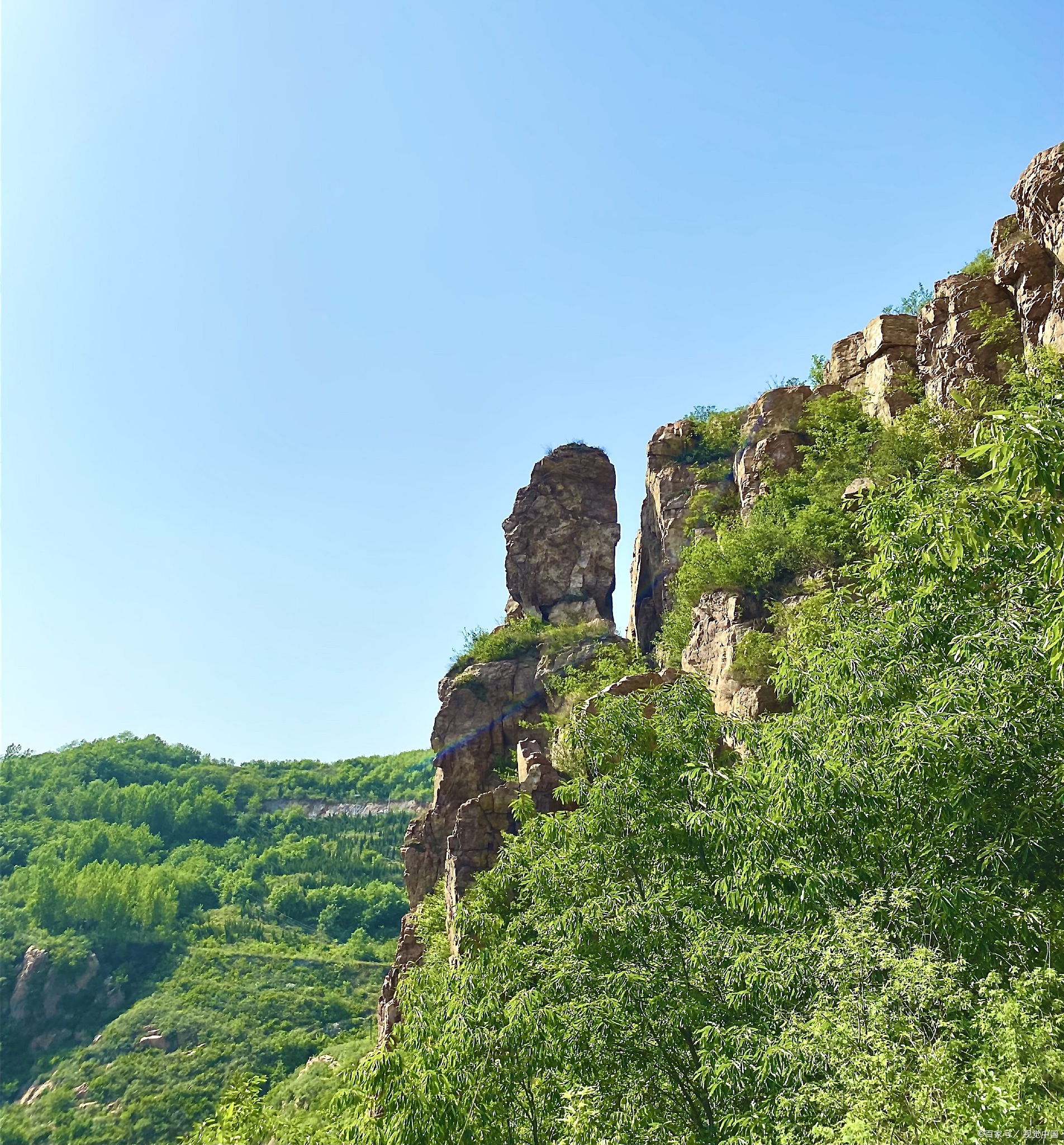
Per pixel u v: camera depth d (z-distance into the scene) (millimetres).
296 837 197500
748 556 31875
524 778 34062
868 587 18391
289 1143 26125
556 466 62719
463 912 19078
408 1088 13086
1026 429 9984
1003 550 13508
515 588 60156
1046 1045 8617
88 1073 91000
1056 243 28625
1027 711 11922
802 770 12812
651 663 45562
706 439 51375
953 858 11672
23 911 122250
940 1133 8242
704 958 12953
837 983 10547
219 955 122812
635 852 16578
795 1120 10023
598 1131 11781
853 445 33875
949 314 33344
